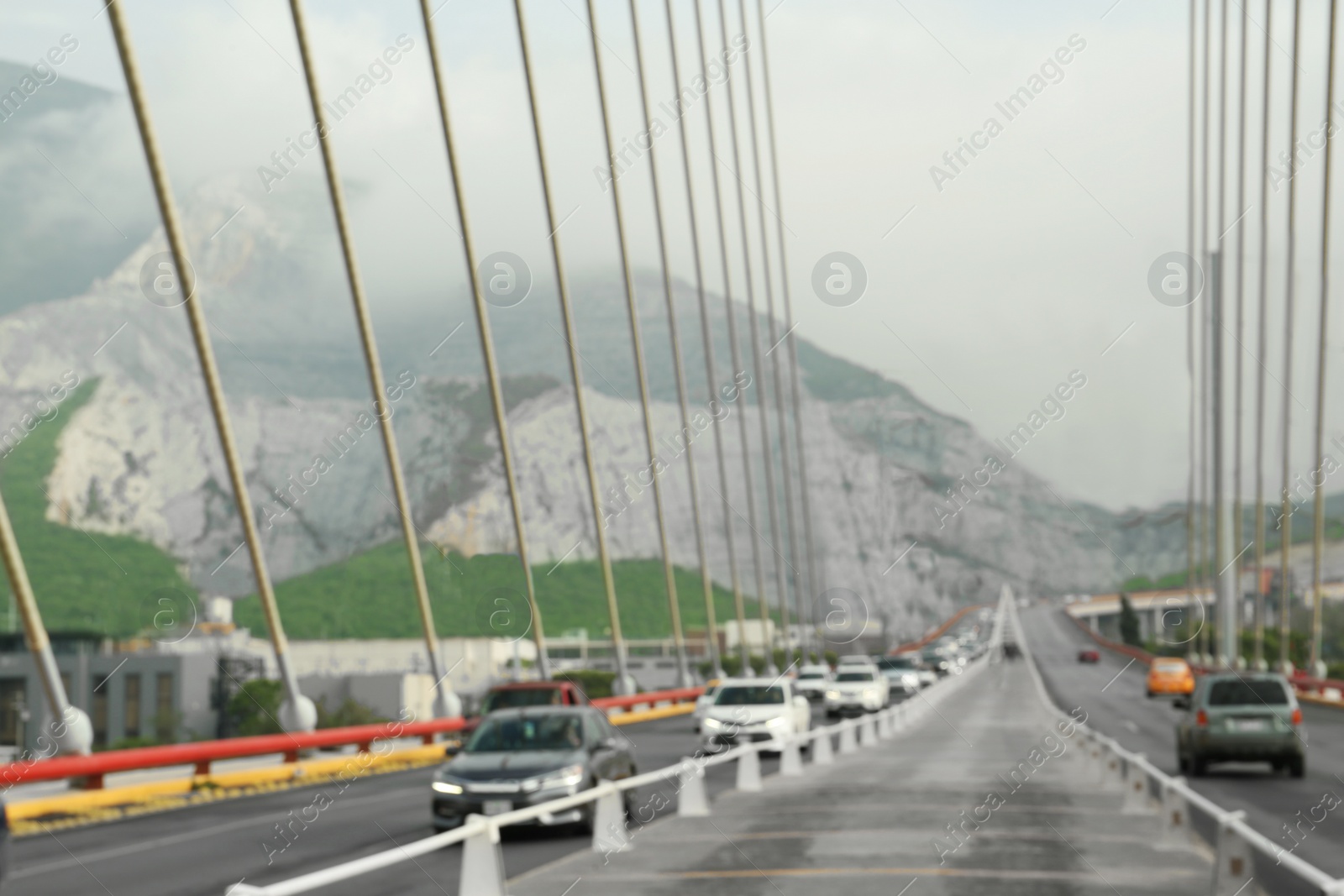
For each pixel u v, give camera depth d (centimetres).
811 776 3578
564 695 4053
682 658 10394
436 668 6119
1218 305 13350
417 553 6288
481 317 7988
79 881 2077
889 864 1912
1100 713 7250
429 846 1402
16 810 3109
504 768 2414
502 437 8138
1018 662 17112
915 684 9288
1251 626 16388
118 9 4847
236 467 4997
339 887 1905
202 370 5091
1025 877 1783
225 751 3966
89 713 12269
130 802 3503
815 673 9712
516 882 1775
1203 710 3556
